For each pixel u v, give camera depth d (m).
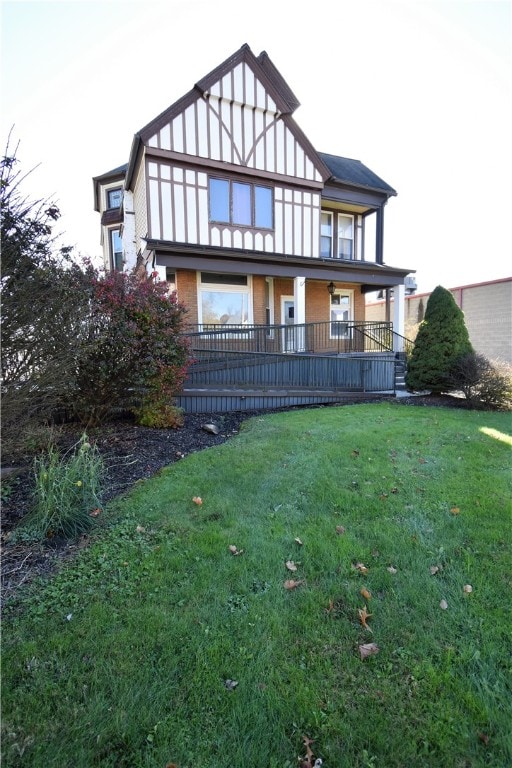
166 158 10.12
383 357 11.73
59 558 2.49
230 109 10.85
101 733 1.44
